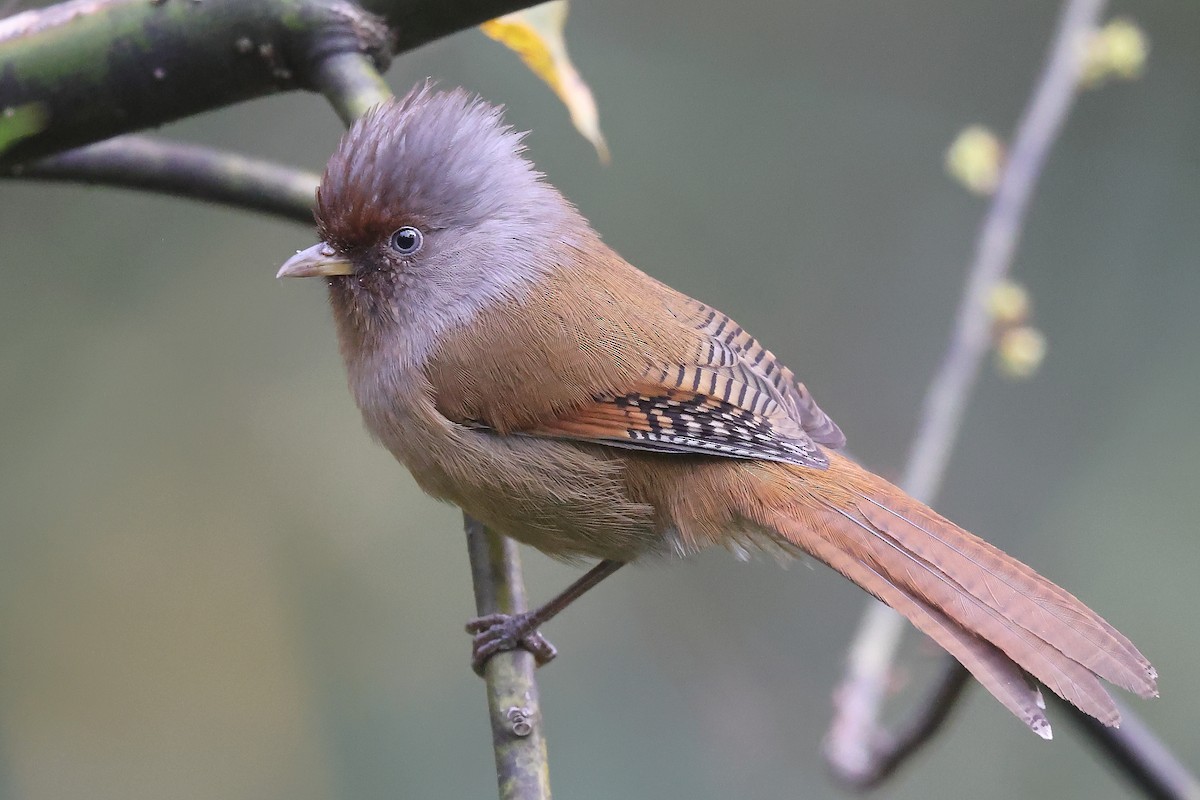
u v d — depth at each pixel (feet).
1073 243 44.50
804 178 45.01
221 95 21.29
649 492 24.03
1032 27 46.50
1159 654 40.16
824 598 41.14
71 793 36.52
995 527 42.63
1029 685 20.97
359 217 23.81
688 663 40.22
